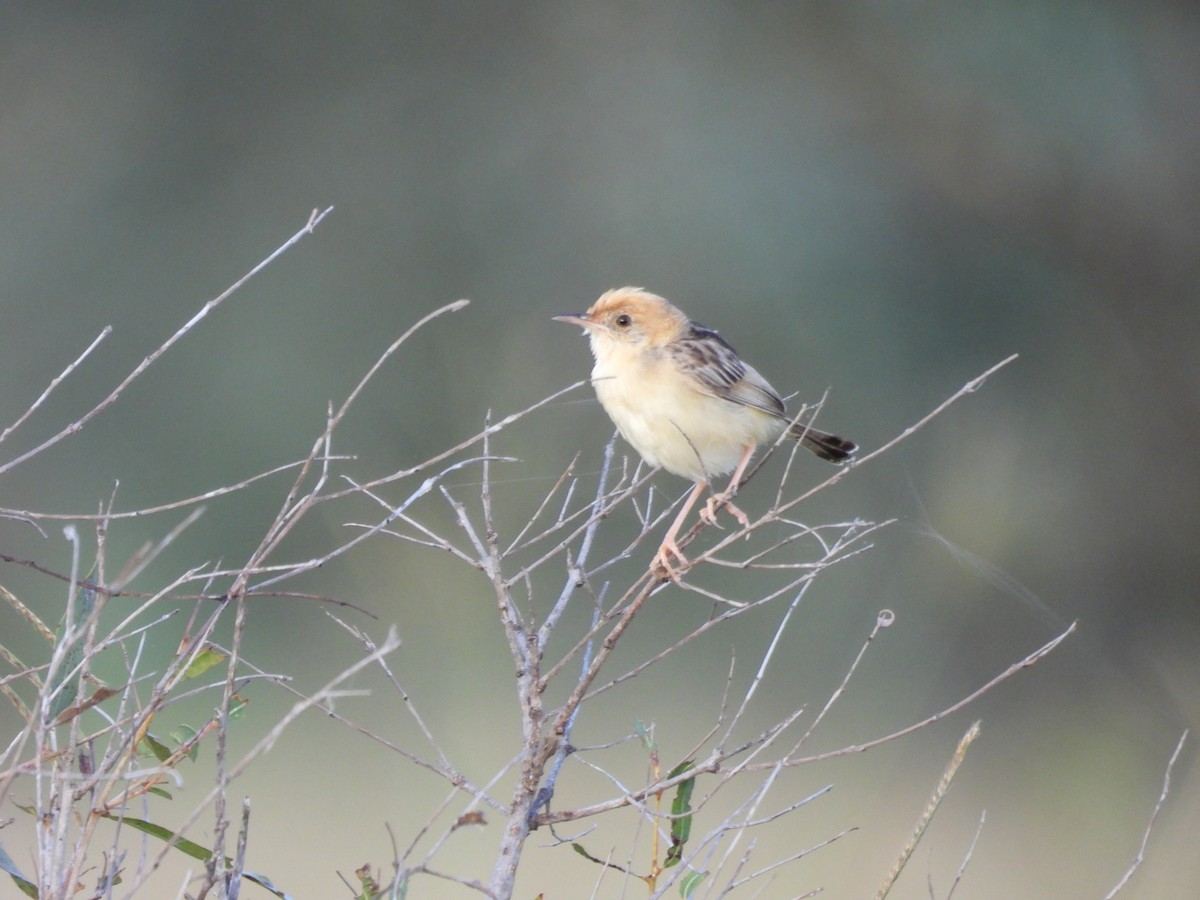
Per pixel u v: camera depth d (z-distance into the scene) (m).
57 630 4.86
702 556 4.81
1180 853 13.67
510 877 4.68
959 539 16.02
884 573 16.11
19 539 15.85
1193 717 15.59
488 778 13.15
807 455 15.95
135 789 4.57
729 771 4.66
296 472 16.44
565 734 4.92
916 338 16.06
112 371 16.77
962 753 4.68
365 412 16.75
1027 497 16.05
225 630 11.96
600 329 7.82
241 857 4.25
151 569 16.12
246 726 14.21
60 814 4.21
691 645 16.02
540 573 15.22
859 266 16.05
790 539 4.85
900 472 15.98
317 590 15.85
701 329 7.90
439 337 16.89
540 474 15.99
